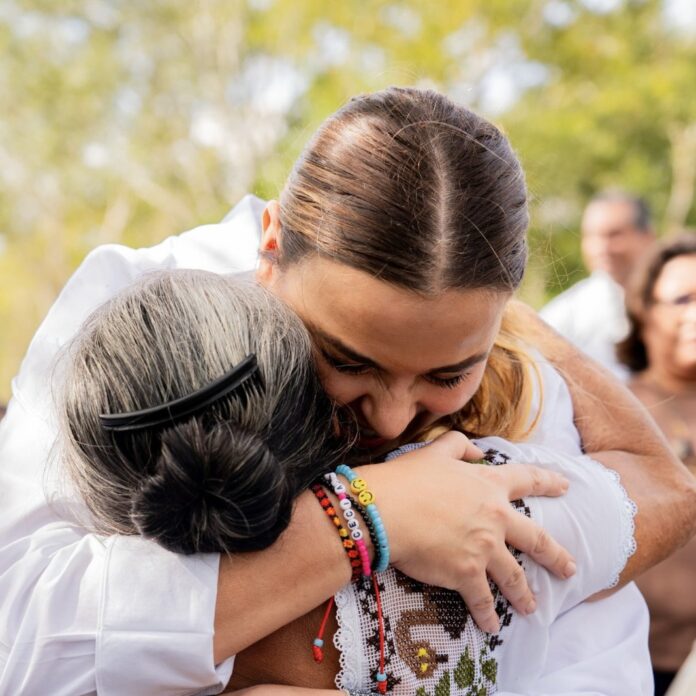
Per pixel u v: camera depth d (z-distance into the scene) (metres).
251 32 13.93
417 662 1.25
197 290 1.21
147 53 14.41
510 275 1.30
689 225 14.85
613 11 13.94
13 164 14.77
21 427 1.51
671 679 2.70
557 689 1.40
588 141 13.49
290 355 1.19
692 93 13.70
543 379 1.71
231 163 14.77
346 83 12.48
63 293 1.76
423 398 1.38
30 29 14.11
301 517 1.22
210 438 1.08
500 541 1.30
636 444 1.69
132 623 1.17
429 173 1.24
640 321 3.27
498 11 12.52
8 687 1.19
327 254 1.26
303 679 1.25
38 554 1.28
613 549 1.44
